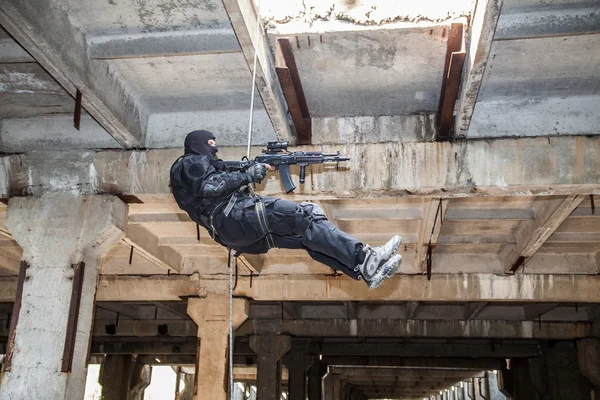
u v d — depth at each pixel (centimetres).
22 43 578
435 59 688
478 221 1121
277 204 504
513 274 1342
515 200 1020
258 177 505
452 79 655
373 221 1143
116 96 735
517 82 745
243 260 1277
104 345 2386
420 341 2266
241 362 2486
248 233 502
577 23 590
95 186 828
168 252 1347
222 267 1426
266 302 1811
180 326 2027
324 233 488
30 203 830
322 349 2277
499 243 1223
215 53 662
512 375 2438
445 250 1345
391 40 652
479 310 1731
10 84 757
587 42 647
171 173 538
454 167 773
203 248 1351
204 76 744
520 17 600
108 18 628
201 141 550
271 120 743
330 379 3222
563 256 1345
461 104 697
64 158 840
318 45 666
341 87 757
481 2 552
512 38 602
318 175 799
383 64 703
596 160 748
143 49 654
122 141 811
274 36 645
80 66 640
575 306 1808
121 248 1345
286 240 520
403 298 1370
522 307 1886
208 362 1361
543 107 780
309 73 728
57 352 758
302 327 1925
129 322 2044
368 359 2503
